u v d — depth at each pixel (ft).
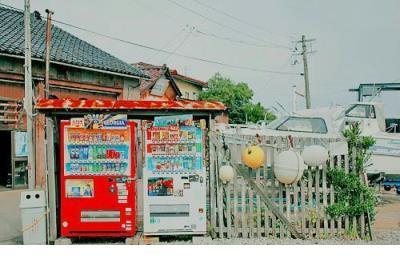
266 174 24.62
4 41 49.03
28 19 42.09
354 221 24.40
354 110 49.73
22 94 49.29
